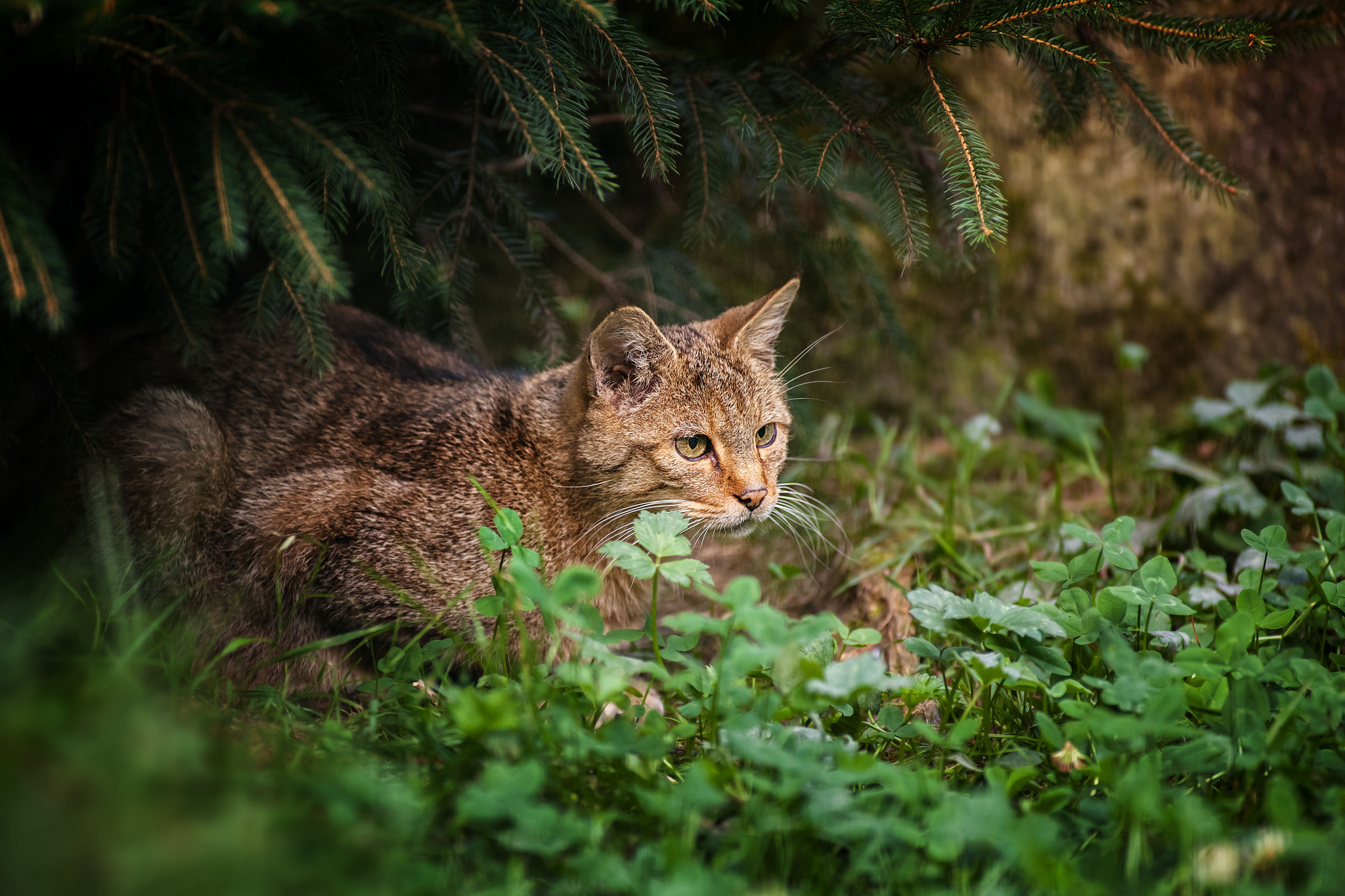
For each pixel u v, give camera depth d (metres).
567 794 2.53
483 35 3.50
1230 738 2.70
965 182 3.72
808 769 2.38
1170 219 6.58
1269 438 5.35
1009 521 5.54
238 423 4.15
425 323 4.90
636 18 5.53
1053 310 6.75
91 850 1.57
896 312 5.89
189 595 3.86
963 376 6.83
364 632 3.44
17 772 1.64
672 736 2.81
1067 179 6.62
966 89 6.46
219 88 3.08
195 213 3.18
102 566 3.55
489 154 4.72
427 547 3.94
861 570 5.04
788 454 5.72
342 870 1.88
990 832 2.22
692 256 5.96
